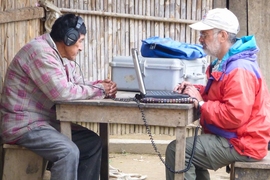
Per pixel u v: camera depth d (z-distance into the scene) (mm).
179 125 3744
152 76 4152
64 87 3871
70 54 4105
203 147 3973
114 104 3797
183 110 3723
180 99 3775
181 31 6754
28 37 5148
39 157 4191
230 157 3953
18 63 4059
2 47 4918
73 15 4102
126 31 6684
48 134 3979
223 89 3895
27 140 4027
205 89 4121
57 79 3896
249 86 3812
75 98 3893
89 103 3834
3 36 4922
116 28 6656
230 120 3797
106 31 6641
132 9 6652
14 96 4086
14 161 4211
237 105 3760
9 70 4148
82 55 6602
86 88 3971
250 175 3934
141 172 5977
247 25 6949
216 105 3840
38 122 4078
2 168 4613
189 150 3998
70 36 4023
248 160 3941
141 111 3773
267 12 6914
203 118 4051
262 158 3965
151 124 3787
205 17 4047
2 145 4582
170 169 3848
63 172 3902
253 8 6918
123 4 6625
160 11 6695
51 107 4164
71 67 4535
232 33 4008
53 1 6453
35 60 3967
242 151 3914
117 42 6684
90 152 4348
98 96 4000
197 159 4016
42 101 4117
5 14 4883
